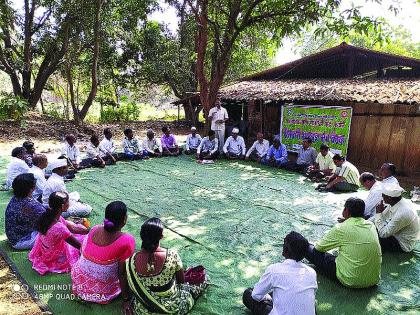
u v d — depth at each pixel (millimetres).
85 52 18781
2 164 9258
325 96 9797
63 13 15406
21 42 18203
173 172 8945
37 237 4184
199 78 11516
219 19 12391
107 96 23016
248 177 8602
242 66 20266
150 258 3045
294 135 11086
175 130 18469
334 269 3924
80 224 4988
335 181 7410
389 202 4535
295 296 2812
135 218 5816
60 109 23031
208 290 3822
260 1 9875
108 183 7797
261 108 12789
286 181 8266
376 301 3682
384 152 9977
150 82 22609
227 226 5539
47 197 5344
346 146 10031
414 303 3662
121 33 18359
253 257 4574
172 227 5461
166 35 21516
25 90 17969
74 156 8859
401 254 4703
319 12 9172
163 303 3107
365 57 12531
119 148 12508
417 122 9336
